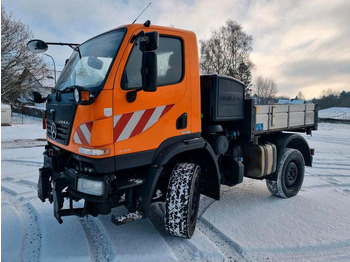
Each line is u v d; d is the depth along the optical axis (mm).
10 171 6410
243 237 3352
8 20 24016
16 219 3801
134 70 2805
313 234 3449
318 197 4828
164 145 3070
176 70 3193
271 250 3088
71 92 2873
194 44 3387
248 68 32938
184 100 3244
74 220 3770
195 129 3404
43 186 3273
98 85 2674
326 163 8039
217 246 3184
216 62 33188
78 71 3246
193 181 3203
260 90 38906
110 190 2721
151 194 2906
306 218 3928
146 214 2900
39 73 25359
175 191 3150
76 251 2986
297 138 5027
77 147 2723
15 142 11883
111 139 2623
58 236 3311
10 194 4863
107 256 2951
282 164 4625
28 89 25438
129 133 2752
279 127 4848
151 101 2916
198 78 3424
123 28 2936
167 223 3164
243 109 4254
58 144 3150
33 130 17047
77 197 2830
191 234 3275
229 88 3945
